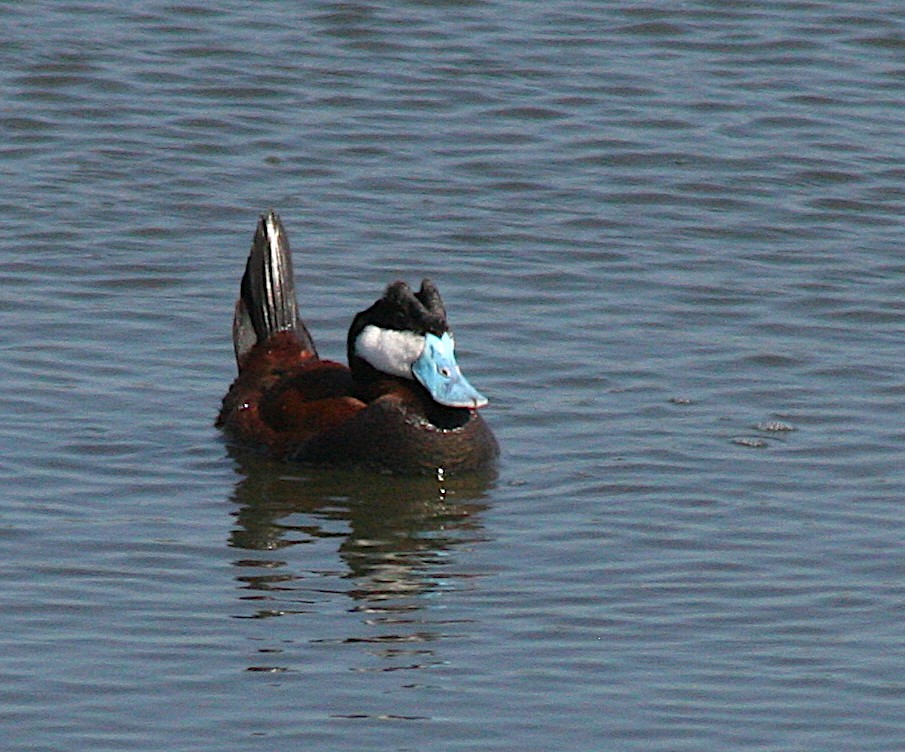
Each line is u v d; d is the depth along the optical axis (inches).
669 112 906.1
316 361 639.1
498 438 614.5
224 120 883.4
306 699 446.0
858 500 565.0
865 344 684.7
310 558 530.9
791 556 528.1
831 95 928.9
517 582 514.3
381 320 608.1
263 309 644.1
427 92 921.5
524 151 864.9
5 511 551.2
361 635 479.5
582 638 479.2
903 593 504.4
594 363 666.2
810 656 469.7
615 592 506.6
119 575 512.7
